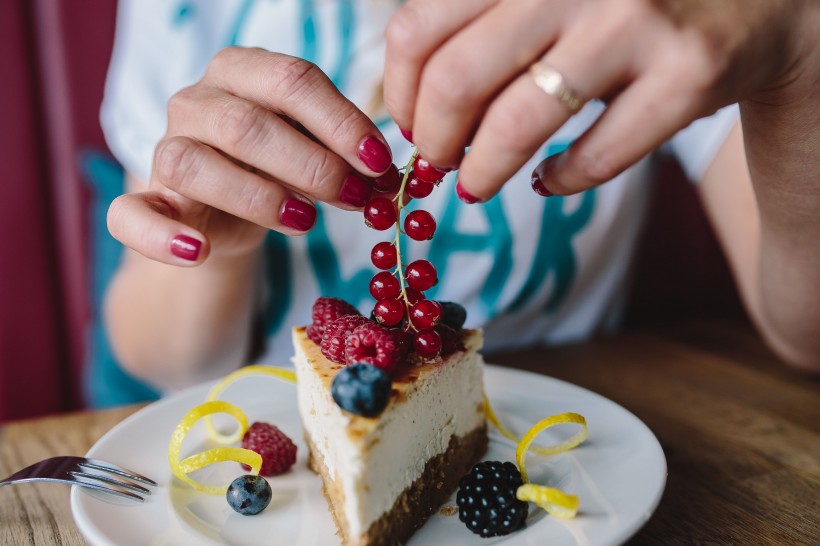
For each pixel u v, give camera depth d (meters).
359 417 0.27
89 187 0.64
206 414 0.31
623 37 0.21
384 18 0.52
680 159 0.55
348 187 0.28
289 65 0.29
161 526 0.28
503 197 0.50
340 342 0.30
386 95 0.24
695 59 0.21
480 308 0.52
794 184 0.31
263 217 0.29
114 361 0.55
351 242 0.50
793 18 0.23
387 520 0.28
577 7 0.21
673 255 0.67
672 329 0.49
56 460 0.30
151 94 0.55
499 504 0.27
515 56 0.21
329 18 0.52
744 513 0.28
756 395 0.38
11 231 0.63
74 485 0.28
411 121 0.24
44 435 0.36
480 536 0.28
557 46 0.21
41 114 0.64
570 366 0.43
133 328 0.51
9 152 0.62
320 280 0.51
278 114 0.30
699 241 0.67
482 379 0.34
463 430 0.33
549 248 0.52
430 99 0.22
